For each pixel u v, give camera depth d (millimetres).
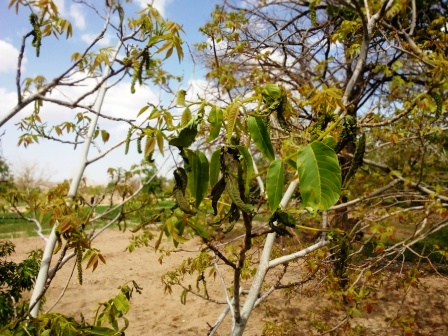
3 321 2787
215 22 5004
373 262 4207
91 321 5590
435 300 6074
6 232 12703
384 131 4348
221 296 6570
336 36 4500
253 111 1146
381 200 4727
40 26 2357
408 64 5109
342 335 5012
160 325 5598
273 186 1071
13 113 2295
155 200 4355
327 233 2326
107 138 3463
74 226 2195
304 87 3854
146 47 2432
